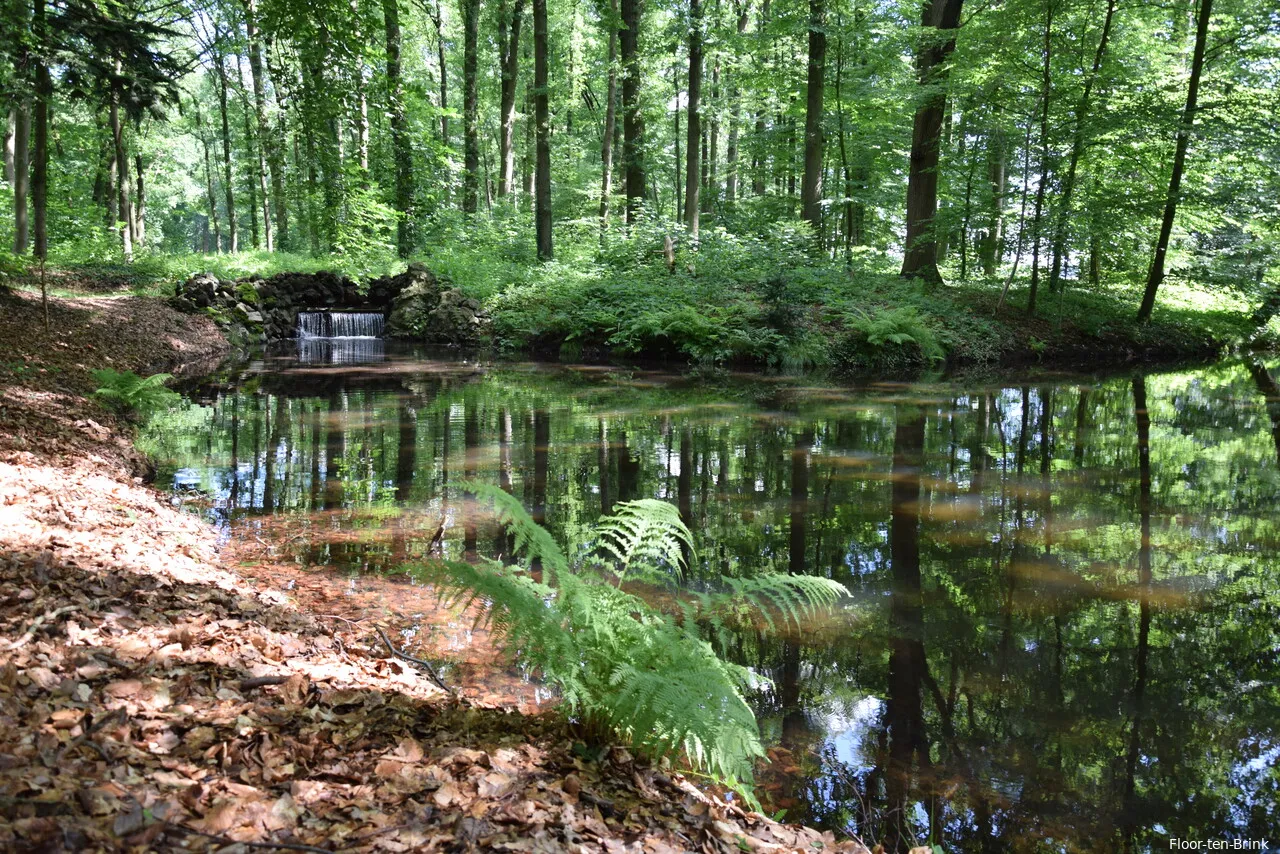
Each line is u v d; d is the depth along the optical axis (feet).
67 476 19.79
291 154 91.04
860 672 14.38
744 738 9.32
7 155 78.33
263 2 48.47
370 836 6.94
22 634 9.54
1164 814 10.41
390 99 76.54
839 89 75.41
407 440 33.06
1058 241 67.21
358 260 81.56
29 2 43.91
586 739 10.43
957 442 35.14
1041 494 26.84
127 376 34.76
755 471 29.32
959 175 78.69
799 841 9.12
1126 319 73.82
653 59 84.64
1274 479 29.12
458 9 105.70
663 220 79.46
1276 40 66.44
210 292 71.36
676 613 16.44
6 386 27.48
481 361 63.77
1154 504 25.76
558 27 109.70
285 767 7.95
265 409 39.47
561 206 109.70
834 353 62.28
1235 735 12.44
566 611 10.62
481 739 9.68
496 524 21.93
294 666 11.09
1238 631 16.26
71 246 76.69
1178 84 68.39
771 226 81.05
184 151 144.25
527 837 7.30
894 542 21.70
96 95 47.21
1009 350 66.44
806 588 12.33
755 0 96.68
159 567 14.17
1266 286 82.17
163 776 7.27
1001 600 17.83
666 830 8.36
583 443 33.22
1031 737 12.27
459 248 86.43
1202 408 45.24
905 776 11.19
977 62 66.33
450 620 15.29
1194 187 70.03
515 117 99.19
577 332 68.39
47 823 5.98
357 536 20.56
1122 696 13.67
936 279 74.74
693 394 48.01
